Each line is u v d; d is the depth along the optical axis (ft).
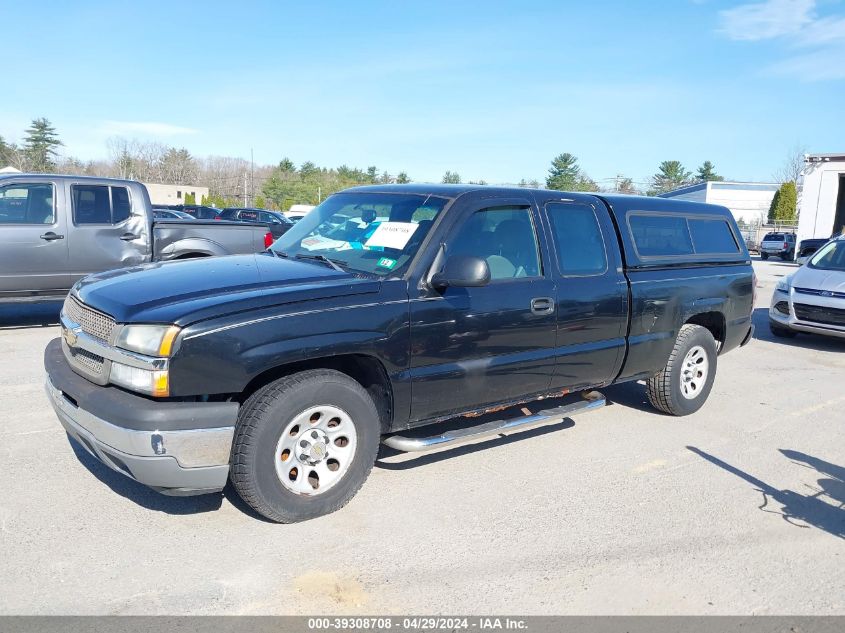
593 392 18.26
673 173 316.19
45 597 10.17
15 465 14.73
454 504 13.91
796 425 20.38
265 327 11.65
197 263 14.64
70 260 28.45
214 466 11.42
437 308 13.73
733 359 29.84
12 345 25.76
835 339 35.88
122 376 11.35
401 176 98.53
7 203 27.55
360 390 12.93
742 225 165.58
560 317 15.92
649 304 18.02
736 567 11.99
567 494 14.66
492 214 15.12
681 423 19.97
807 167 103.30
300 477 12.53
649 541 12.75
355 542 12.17
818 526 13.70
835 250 35.78
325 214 16.85
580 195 17.42
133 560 11.26
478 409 15.21
